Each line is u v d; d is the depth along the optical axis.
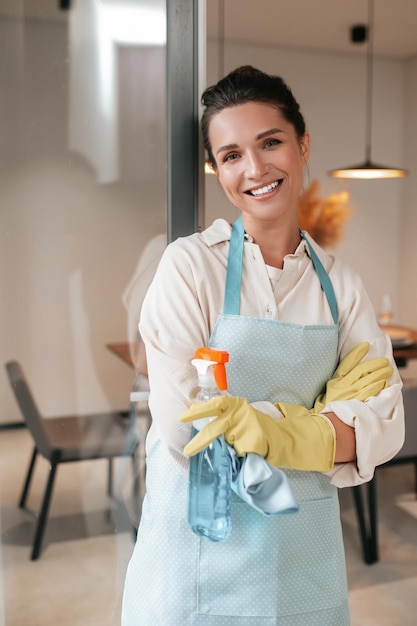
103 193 1.41
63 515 1.46
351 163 4.63
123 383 1.46
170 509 1.07
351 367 1.10
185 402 1.01
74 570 1.48
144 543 1.11
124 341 1.45
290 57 4.42
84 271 1.42
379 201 4.73
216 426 0.90
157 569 1.08
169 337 1.05
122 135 1.40
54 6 1.36
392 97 4.69
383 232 4.76
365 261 4.73
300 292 1.11
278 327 1.05
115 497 1.48
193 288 1.06
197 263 1.07
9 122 1.37
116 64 1.38
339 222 4.56
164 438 1.02
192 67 1.37
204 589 1.06
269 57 4.38
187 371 1.02
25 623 1.46
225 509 0.97
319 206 4.55
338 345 1.14
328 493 1.10
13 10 1.35
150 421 1.46
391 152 4.73
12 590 1.46
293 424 0.98
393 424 1.04
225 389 0.93
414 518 2.81
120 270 1.43
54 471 1.46
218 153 1.07
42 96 1.38
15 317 1.41
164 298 1.06
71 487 1.46
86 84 1.39
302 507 1.07
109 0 1.37
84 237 1.41
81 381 1.44
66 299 1.42
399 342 3.20
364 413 1.01
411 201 4.68
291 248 1.13
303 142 1.13
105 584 1.49
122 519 1.49
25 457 1.45
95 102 1.39
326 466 0.99
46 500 1.46
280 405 1.03
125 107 1.40
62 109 1.38
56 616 1.47
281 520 1.05
